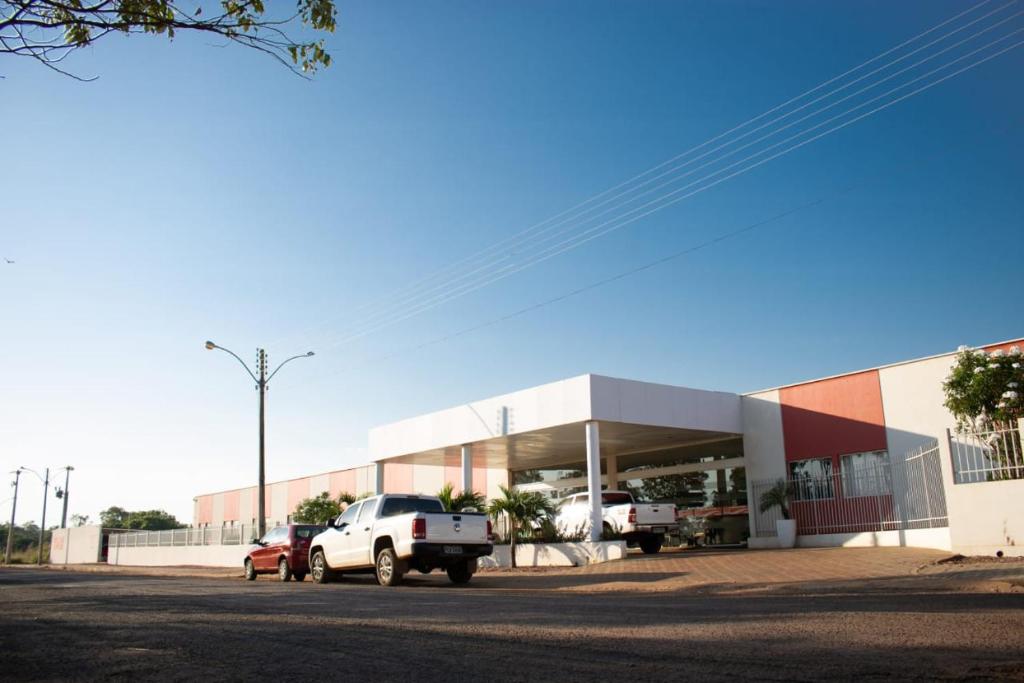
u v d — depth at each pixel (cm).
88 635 801
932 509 1902
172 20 644
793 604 959
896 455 2175
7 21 609
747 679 493
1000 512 1432
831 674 503
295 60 701
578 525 2452
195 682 534
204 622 893
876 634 666
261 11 673
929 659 547
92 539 5403
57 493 6469
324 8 698
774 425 2509
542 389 2350
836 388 2356
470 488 2619
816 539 2312
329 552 1827
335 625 835
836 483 2306
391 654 628
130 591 1503
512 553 2259
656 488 2948
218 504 5191
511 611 949
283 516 4466
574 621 825
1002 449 1482
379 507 1694
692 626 756
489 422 2533
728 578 1448
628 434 2561
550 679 509
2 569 3912
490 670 546
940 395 2100
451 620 860
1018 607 829
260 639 734
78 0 635
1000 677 488
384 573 1633
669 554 2202
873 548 1953
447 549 1593
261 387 2884
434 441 2742
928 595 1024
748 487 2548
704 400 2498
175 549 4259
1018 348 1833
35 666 616
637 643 654
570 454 3095
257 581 2014
